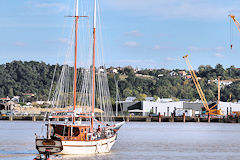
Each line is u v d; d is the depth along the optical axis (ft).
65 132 310.86
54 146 290.35
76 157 312.09
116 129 408.87
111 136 359.25
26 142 440.45
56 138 291.79
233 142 488.02
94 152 323.16
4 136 518.78
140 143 451.53
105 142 341.21
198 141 495.82
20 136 519.60
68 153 309.22
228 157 347.56
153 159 326.65
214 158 340.59
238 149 407.44
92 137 322.14
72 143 307.58
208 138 547.08
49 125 306.55
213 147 424.87
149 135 582.35
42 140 289.94
